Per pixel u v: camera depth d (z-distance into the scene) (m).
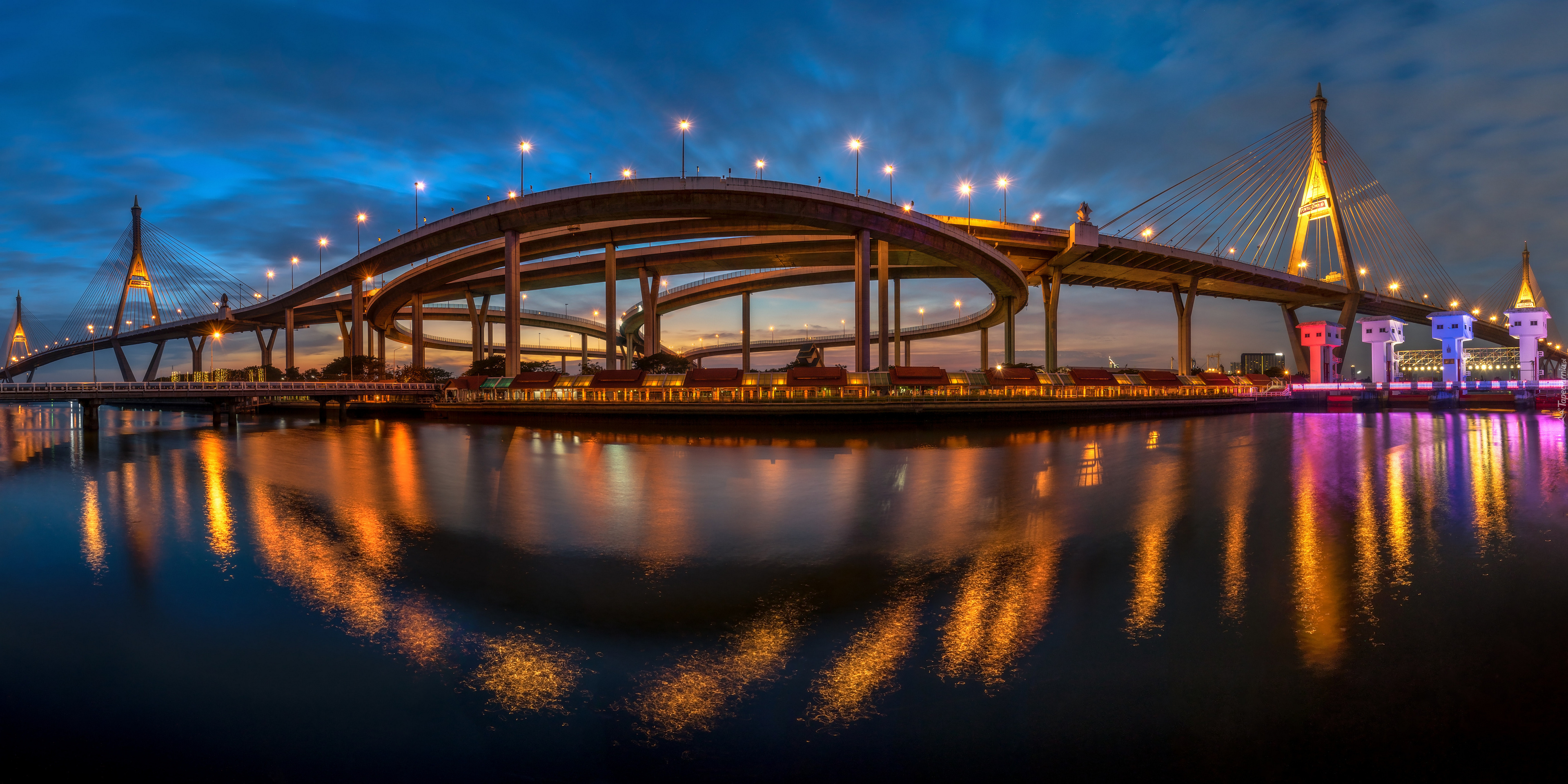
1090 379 68.62
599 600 11.29
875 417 46.31
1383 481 22.84
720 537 15.76
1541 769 5.96
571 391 60.00
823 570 12.95
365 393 63.06
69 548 15.30
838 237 78.69
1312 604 10.38
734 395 55.31
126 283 134.62
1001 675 8.12
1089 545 14.45
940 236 72.50
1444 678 7.77
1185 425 49.16
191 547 15.21
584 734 7.12
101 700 8.08
